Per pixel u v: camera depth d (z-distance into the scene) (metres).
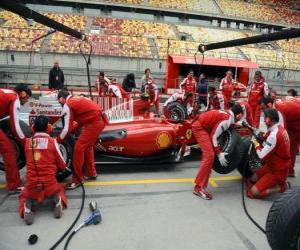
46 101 5.09
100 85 9.51
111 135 5.12
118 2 29.89
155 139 5.29
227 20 33.31
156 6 30.69
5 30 23.48
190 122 5.39
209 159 4.52
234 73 21.62
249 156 4.93
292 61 27.67
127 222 3.79
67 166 4.77
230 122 4.45
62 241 3.36
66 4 29.34
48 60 21.53
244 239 3.54
